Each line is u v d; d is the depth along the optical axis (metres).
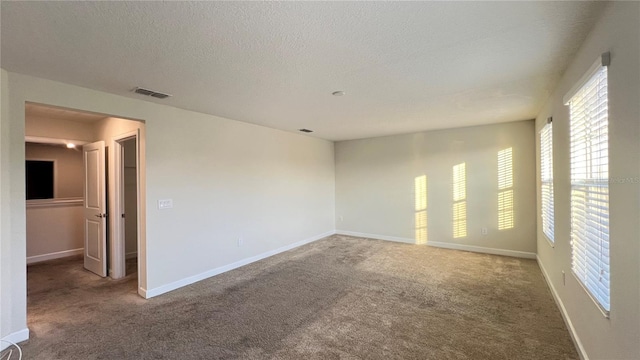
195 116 3.67
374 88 2.78
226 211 4.06
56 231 4.90
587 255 1.97
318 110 3.64
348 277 3.77
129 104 3.02
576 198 2.23
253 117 4.03
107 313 2.79
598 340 1.73
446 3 1.43
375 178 6.09
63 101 2.55
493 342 2.27
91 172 4.14
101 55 2.00
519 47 1.95
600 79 1.68
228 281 3.66
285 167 5.20
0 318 2.20
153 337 2.37
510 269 4.03
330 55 2.04
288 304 2.98
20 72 2.29
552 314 2.72
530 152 4.49
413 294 3.21
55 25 1.60
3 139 2.23
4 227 2.24
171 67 2.22
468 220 5.07
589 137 1.90
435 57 2.09
